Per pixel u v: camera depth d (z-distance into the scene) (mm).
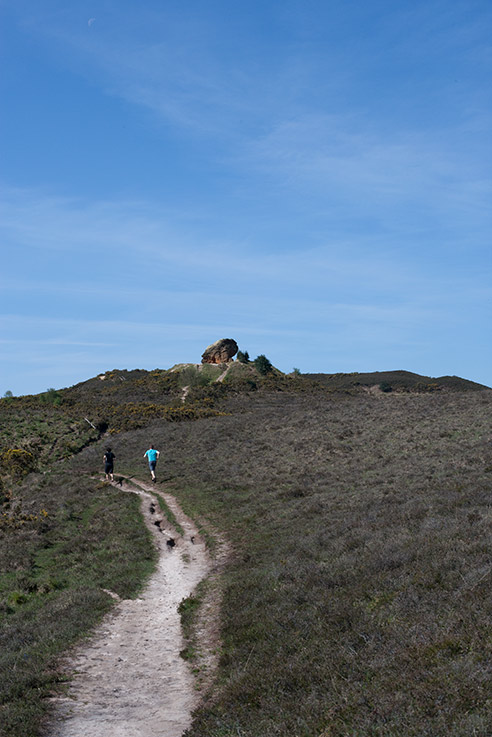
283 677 8430
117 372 102312
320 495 24906
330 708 7059
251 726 7406
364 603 10664
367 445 34688
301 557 15758
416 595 9883
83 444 51656
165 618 13797
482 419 35156
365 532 15922
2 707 8773
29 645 11898
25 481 39219
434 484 21844
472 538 12078
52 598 15797
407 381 108375
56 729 8172
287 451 37375
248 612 12492
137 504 27828
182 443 46375
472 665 6777
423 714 6176
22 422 56938
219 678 9781
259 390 83938
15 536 23312
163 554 20031
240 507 25719
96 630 12852
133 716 8688
